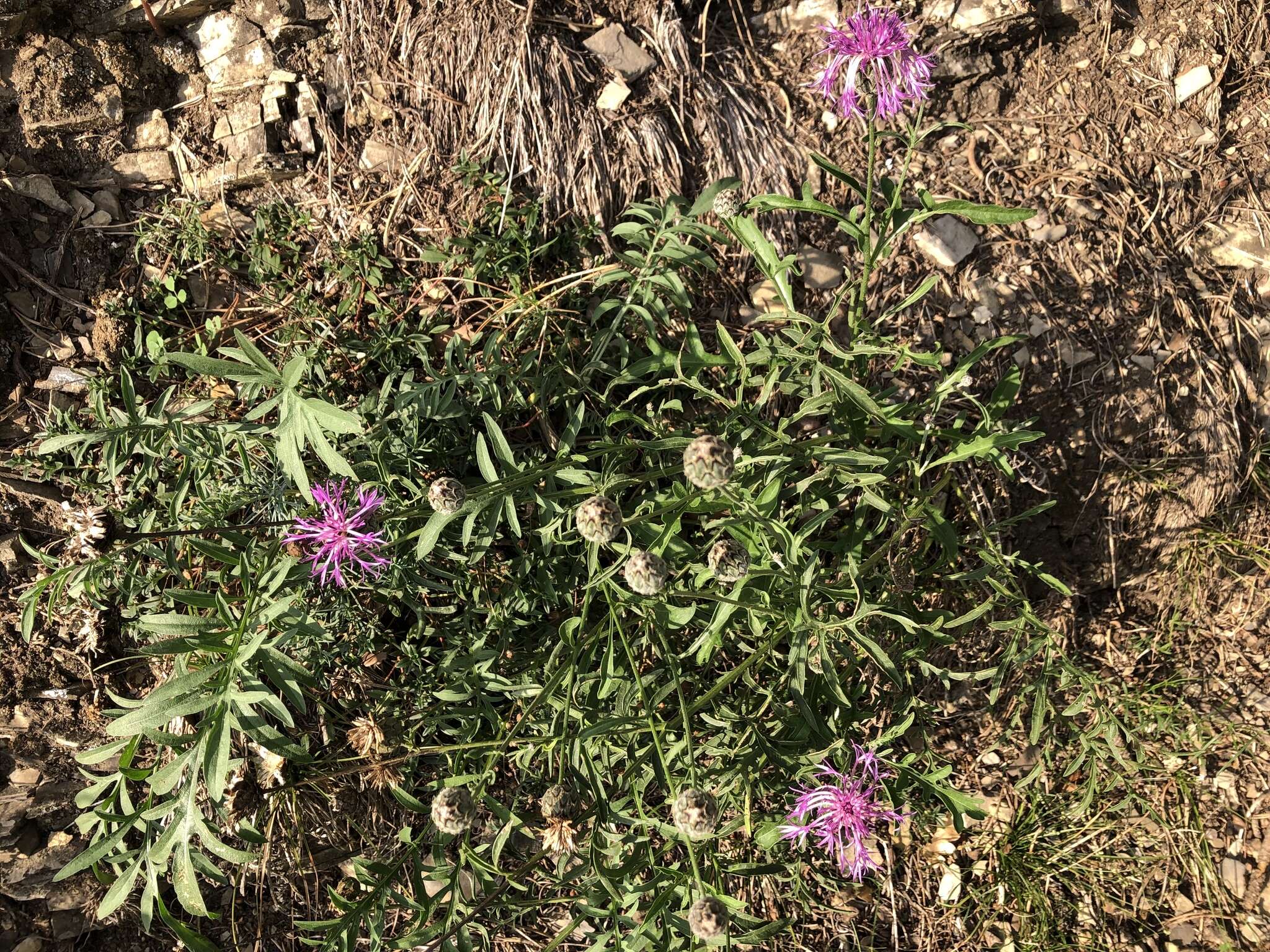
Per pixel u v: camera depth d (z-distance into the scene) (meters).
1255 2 0.56
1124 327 0.54
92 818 0.40
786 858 0.48
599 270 0.52
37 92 0.50
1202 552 0.54
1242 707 0.55
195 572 0.48
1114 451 0.53
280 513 0.44
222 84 0.52
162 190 0.52
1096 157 0.55
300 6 0.52
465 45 0.53
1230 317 0.54
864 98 0.42
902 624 0.46
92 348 0.50
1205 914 0.54
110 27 0.51
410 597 0.47
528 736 0.45
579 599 0.49
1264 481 0.54
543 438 0.51
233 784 0.46
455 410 0.47
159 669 0.49
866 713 0.46
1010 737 0.55
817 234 0.54
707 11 0.55
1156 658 0.55
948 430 0.48
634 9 0.55
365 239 0.53
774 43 0.56
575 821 0.38
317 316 0.52
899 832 0.55
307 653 0.46
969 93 0.56
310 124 0.53
